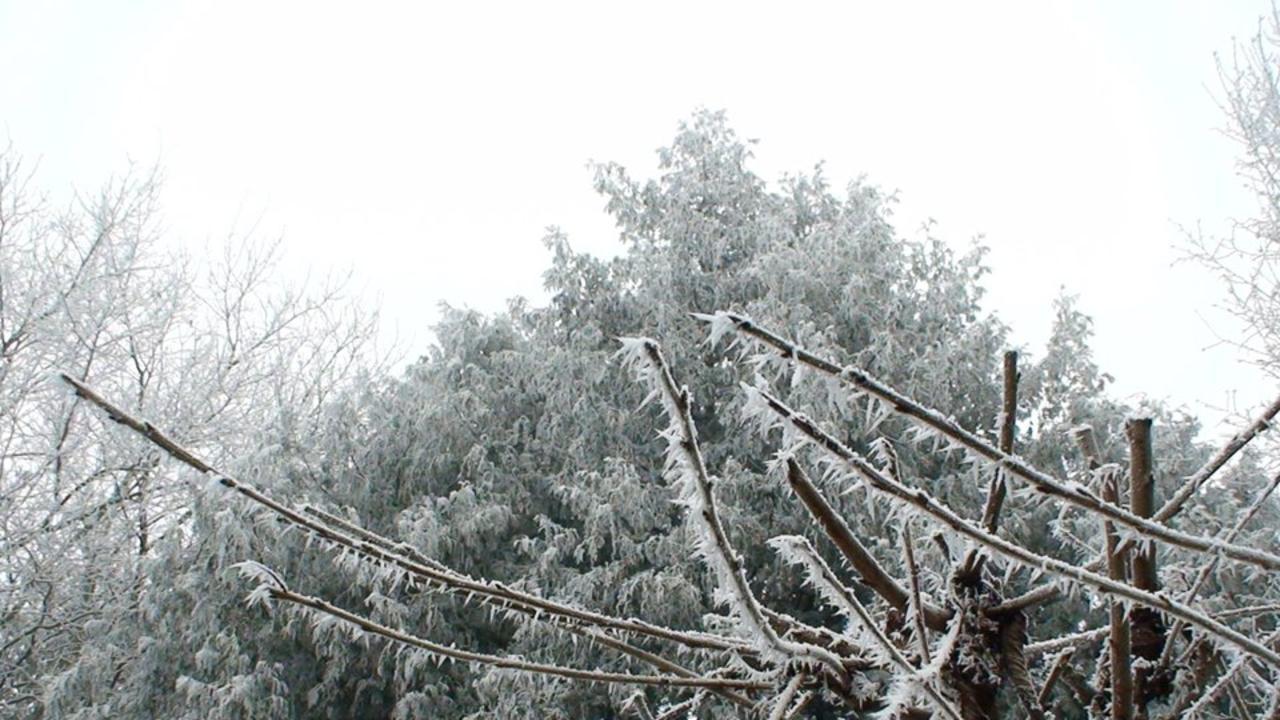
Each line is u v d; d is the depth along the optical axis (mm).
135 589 11516
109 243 12031
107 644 10742
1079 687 2664
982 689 2115
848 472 1763
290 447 12086
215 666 10234
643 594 10125
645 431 12570
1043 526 10477
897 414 1771
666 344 12188
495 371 13266
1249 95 9297
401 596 10727
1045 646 2723
